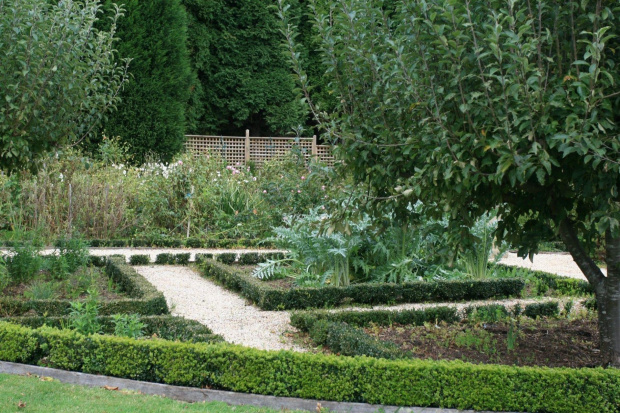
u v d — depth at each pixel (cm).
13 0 521
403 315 598
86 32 579
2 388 387
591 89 314
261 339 556
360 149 427
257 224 1295
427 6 356
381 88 407
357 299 705
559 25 356
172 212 1253
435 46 365
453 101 370
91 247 1126
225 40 2189
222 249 1191
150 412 362
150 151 1619
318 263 779
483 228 802
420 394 387
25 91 515
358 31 396
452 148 345
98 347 429
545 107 327
